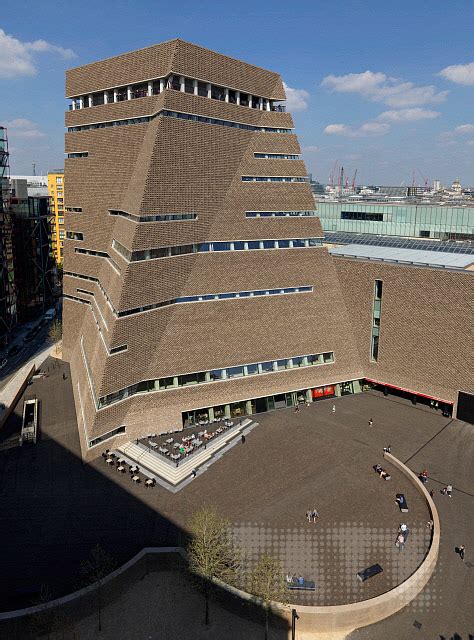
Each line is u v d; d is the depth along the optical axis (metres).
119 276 63.22
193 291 67.69
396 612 40.00
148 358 64.44
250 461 59.25
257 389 71.88
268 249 72.62
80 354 79.81
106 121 76.12
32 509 50.19
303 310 75.25
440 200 133.62
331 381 77.25
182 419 67.56
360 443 63.66
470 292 65.69
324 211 118.31
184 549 43.97
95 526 47.62
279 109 77.94
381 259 77.38
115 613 40.09
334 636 38.34
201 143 67.00
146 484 54.16
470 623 38.66
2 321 107.62
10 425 68.94
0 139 106.56
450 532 47.44
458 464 58.94
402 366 74.56
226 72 69.94
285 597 38.56
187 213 66.44
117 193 76.19
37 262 133.00
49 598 38.25
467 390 68.44
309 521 48.38
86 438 61.16
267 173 74.31
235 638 38.09
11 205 122.38
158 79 67.31
